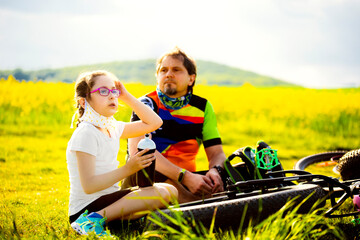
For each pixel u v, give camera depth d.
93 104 3.24
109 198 3.20
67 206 4.34
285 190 3.22
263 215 2.95
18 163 7.23
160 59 4.26
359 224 3.36
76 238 3.15
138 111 3.60
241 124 13.02
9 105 14.15
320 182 3.58
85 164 3.12
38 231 3.39
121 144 9.20
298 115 14.34
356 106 15.50
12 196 4.88
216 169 3.99
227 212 2.91
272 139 11.05
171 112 4.18
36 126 12.33
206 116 4.29
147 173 3.25
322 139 11.05
